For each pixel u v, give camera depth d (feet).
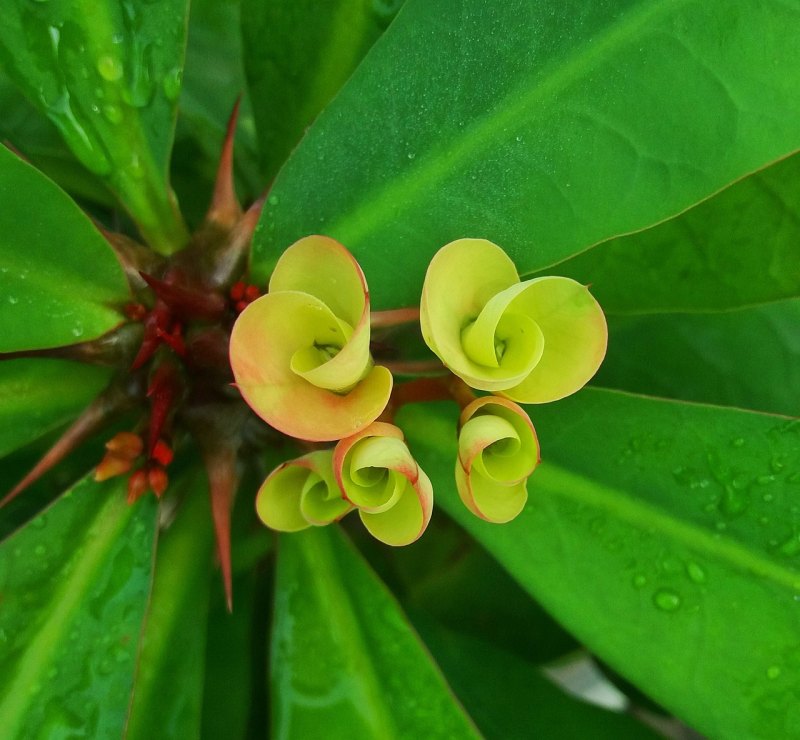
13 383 0.56
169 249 0.56
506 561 0.56
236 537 0.65
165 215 0.56
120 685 0.51
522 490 0.48
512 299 0.46
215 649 0.65
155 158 0.55
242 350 0.44
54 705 0.50
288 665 0.56
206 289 0.54
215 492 0.53
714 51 0.51
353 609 0.58
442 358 0.45
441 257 0.46
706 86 0.51
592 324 0.47
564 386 0.48
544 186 0.52
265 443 0.58
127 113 0.54
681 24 0.51
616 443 0.57
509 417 0.47
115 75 0.54
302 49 0.63
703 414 0.56
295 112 0.65
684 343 0.69
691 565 0.54
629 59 0.52
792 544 0.53
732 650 0.52
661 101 0.51
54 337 0.52
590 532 0.55
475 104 0.53
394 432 0.45
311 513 0.48
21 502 0.66
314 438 0.43
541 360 0.48
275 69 0.64
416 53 0.53
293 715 0.55
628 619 0.54
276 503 0.49
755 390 0.68
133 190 0.55
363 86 0.53
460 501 0.57
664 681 0.52
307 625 0.57
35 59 0.53
